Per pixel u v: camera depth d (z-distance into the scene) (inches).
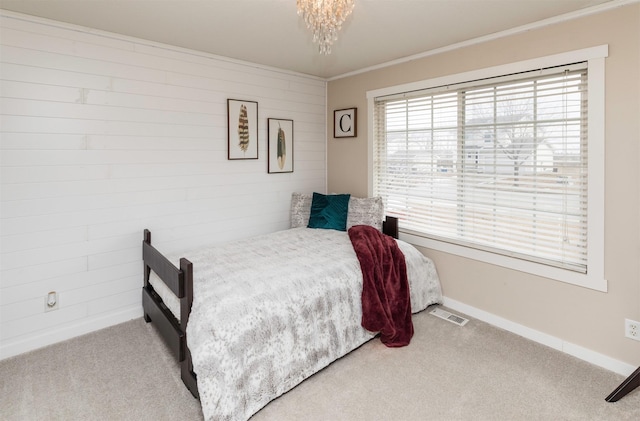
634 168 83.8
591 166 90.0
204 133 128.0
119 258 113.0
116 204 111.2
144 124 114.6
